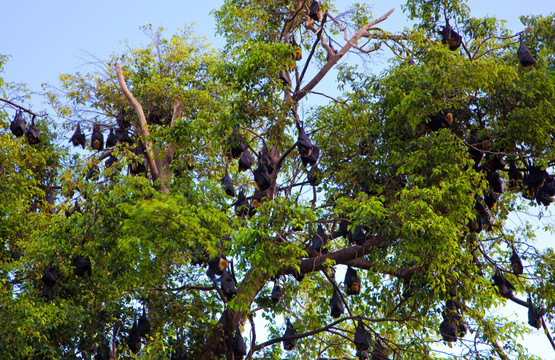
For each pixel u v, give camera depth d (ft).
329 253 44.62
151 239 36.19
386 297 48.03
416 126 43.39
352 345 50.96
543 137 43.24
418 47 47.24
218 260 39.22
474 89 43.37
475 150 44.62
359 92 48.73
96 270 45.03
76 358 43.75
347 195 46.03
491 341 43.50
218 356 45.09
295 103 48.80
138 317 46.83
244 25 56.59
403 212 38.32
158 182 41.47
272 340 46.42
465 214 39.75
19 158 52.90
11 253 51.37
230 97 45.80
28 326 38.65
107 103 63.41
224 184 45.75
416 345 44.68
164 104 60.70
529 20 49.98
